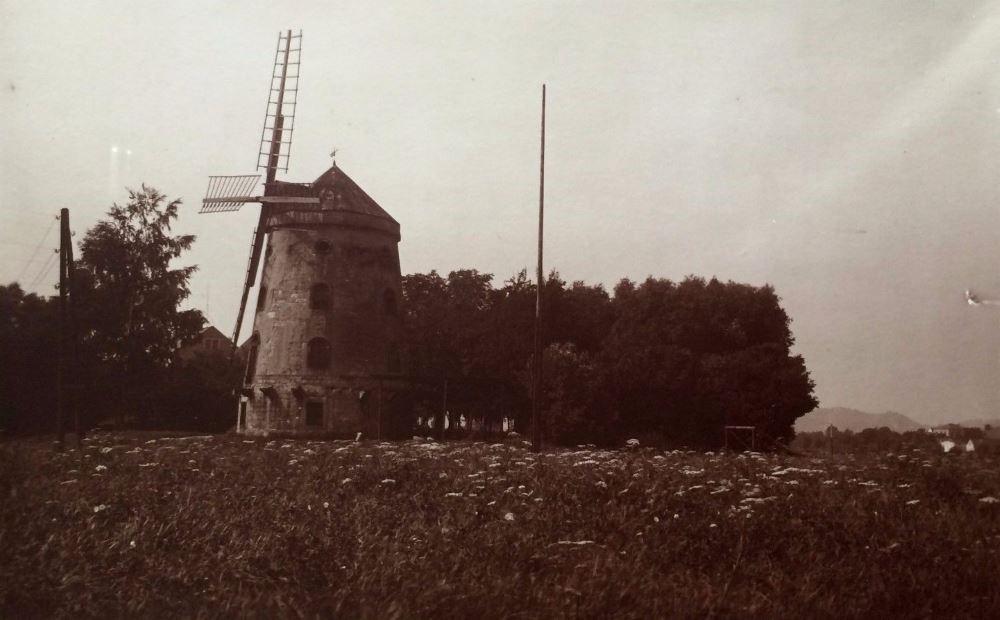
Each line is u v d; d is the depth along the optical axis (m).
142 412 57.44
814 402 52.06
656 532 10.36
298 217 51.12
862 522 10.97
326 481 14.56
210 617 7.94
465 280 69.44
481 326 58.16
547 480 13.62
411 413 52.31
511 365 54.47
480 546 9.56
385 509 11.74
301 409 49.31
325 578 8.66
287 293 50.75
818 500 12.22
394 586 8.30
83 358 52.31
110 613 8.12
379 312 51.78
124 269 56.94
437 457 18.25
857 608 8.18
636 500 11.97
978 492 13.33
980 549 9.97
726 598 8.33
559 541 9.77
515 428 51.94
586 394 46.81
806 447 48.28
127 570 8.95
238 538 9.98
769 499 11.62
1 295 50.28
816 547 10.00
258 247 52.47
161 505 11.78
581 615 7.77
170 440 26.77
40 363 50.84
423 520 11.30
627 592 8.23
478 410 53.12
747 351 52.28
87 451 20.09
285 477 15.65
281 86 52.38
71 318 28.08
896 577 8.85
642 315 55.09
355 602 8.02
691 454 21.75
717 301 54.56
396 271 53.78
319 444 26.38
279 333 50.44
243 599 8.10
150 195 58.34
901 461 16.53
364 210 52.34
